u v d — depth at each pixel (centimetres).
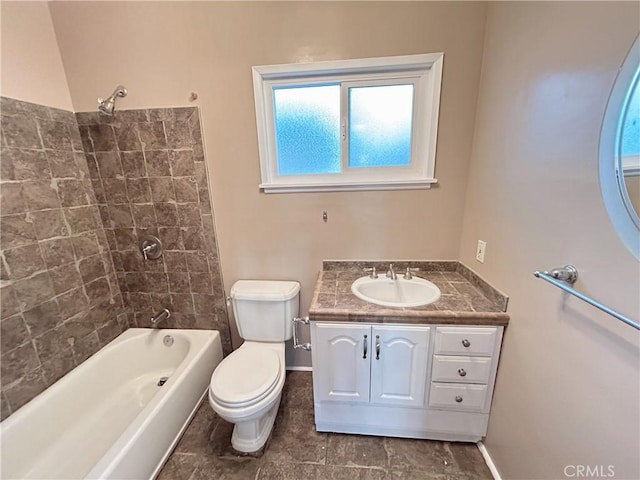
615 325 74
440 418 145
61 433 146
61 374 156
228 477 135
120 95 157
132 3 150
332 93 163
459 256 174
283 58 151
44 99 149
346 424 153
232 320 199
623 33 70
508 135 121
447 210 167
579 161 84
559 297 94
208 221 180
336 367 142
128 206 180
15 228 135
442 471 135
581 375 86
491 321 125
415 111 158
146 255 188
